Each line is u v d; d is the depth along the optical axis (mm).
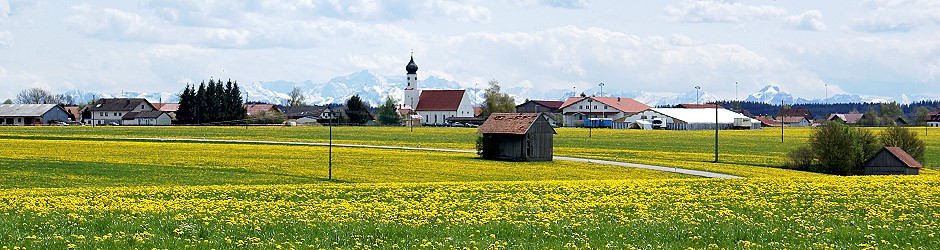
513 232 32656
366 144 144000
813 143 102250
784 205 45531
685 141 162500
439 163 98875
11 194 51281
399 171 87250
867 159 98438
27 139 140125
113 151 110812
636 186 59188
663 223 36156
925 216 39781
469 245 29297
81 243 28281
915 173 95500
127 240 29078
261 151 116625
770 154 127062
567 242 30484
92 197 49125
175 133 174125
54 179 75562
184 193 52969
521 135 110750
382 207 42625
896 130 111562
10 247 27078
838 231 33688
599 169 93750
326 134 178000
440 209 41844
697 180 66438
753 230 33969
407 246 29156
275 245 28766
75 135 159500
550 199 48812
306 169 88062
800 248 29734
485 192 53938
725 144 153375
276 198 50156
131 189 56594
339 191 54594
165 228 32719
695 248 29750
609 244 29859
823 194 51719
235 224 34031
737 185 59531
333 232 31922
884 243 31109
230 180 76312
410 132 191875
